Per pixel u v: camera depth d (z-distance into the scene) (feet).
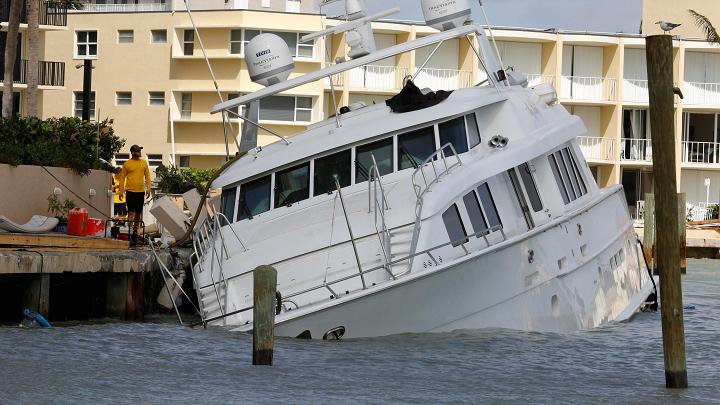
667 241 156.97
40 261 191.83
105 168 304.50
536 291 183.11
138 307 208.23
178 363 161.07
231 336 176.14
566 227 195.72
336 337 168.86
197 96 655.35
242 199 190.60
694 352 195.11
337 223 180.34
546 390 153.48
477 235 178.91
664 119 155.63
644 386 159.12
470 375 159.43
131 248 225.15
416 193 178.60
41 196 263.70
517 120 193.77
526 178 196.65
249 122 209.15
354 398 144.56
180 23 653.30
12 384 146.20
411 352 169.17
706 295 317.63
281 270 176.76
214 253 182.19
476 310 174.09
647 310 249.34
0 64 540.52
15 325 194.39
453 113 188.14
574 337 191.21
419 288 167.63
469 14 209.15
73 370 155.43
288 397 143.95
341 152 188.14
